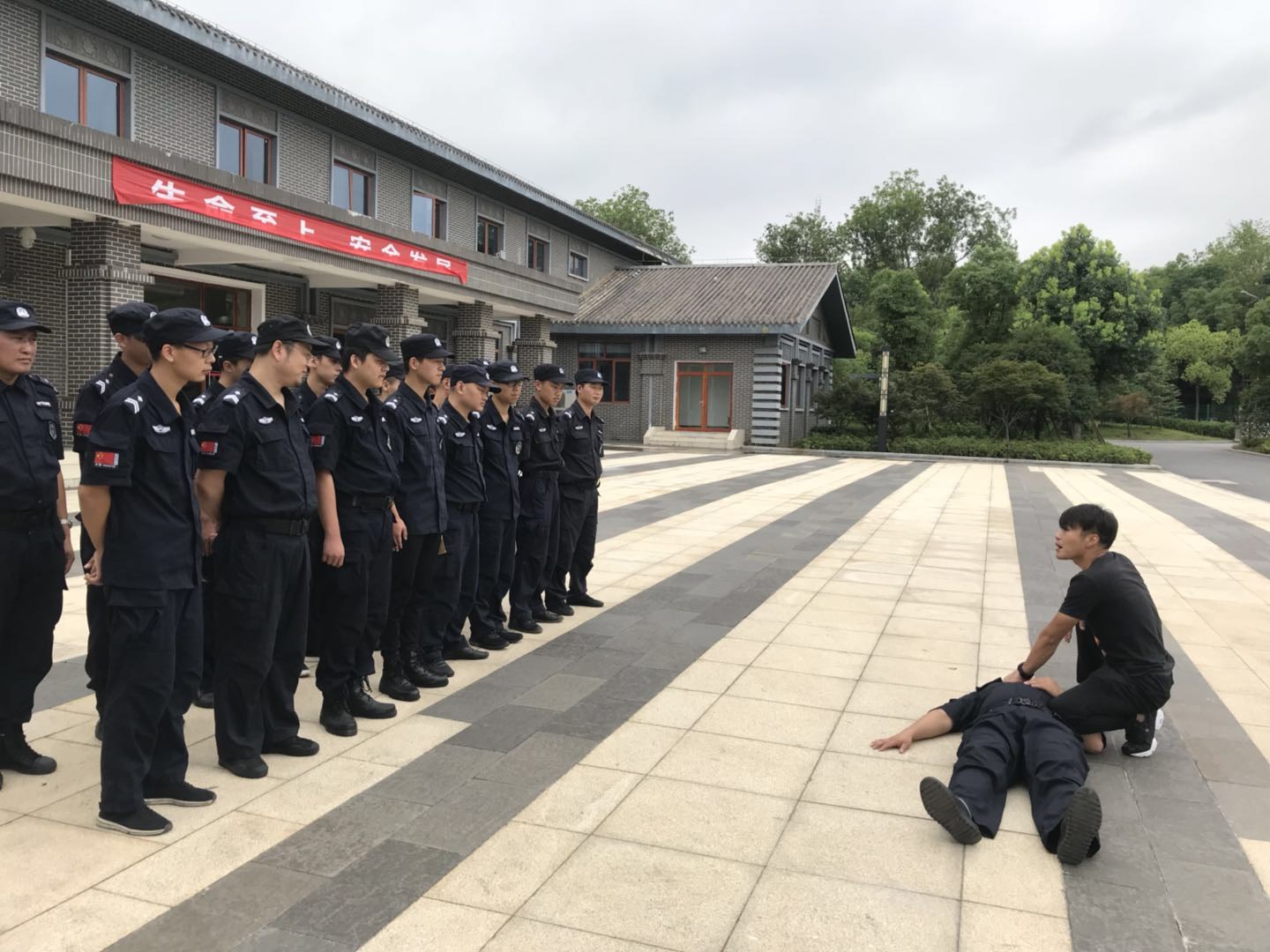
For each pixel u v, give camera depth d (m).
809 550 9.64
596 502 6.88
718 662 5.53
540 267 29.58
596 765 3.99
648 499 14.07
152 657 3.29
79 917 2.78
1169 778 3.97
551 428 6.12
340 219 16.83
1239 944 2.76
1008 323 37.69
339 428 4.21
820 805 3.64
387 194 21.73
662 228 53.72
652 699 4.85
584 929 2.77
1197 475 22.80
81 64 14.41
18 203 11.78
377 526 4.33
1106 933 2.81
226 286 17.89
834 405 30.05
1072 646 6.02
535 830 3.39
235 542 3.72
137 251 13.07
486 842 3.29
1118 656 4.06
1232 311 58.78
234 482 3.72
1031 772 3.61
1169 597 7.77
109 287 12.60
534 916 2.84
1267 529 12.20
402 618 4.89
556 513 6.38
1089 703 4.03
